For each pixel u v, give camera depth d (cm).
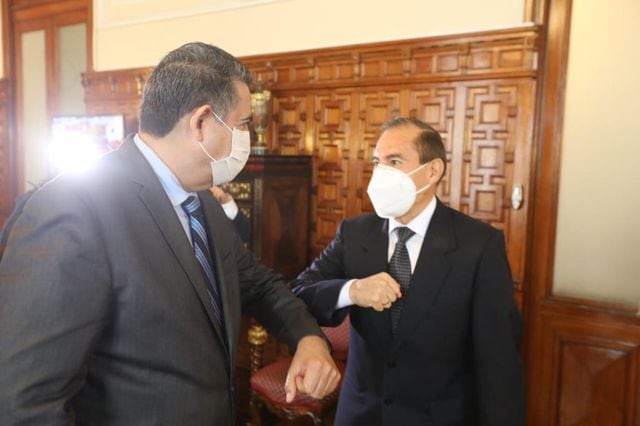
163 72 91
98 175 87
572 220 223
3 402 69
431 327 123
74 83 411
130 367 83
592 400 221
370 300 114
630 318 211
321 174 280
